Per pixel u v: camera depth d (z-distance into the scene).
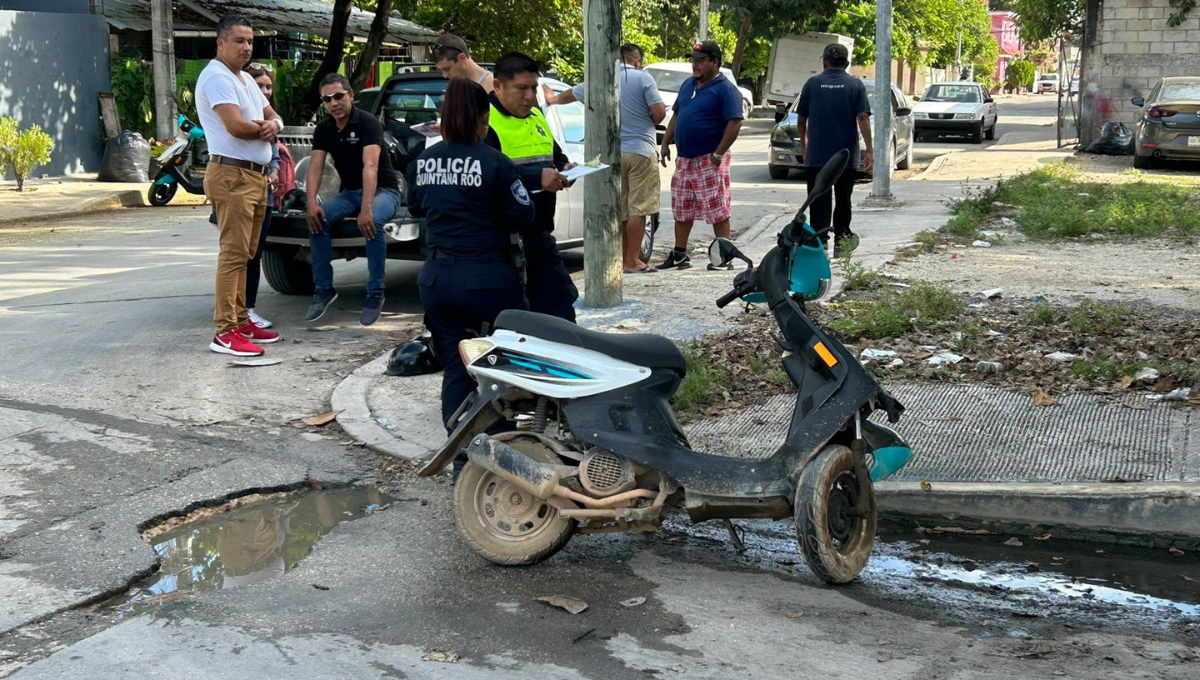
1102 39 25.14
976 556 4.86
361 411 6.68
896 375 7.01
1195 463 5.30
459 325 5.39
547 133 6.18
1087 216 13.38
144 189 19.97
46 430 6.26
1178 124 20.25
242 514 5.34
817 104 10.77
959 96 31.86
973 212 14.25
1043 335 7.81
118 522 5.07
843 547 4.47
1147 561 4.79
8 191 19.41
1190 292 9.37
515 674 3.75
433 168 5.23
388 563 4.73
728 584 4.53
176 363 7.76
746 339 7.82
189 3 26.50
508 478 4.49
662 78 28.11
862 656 3.89
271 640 4.01
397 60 34.84
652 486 4.59
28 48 21.42
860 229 13.65
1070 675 3.74
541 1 30.84
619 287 8.91
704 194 10.70
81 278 11.26
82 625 4.14
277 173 9.20
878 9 16.30
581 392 4.54
